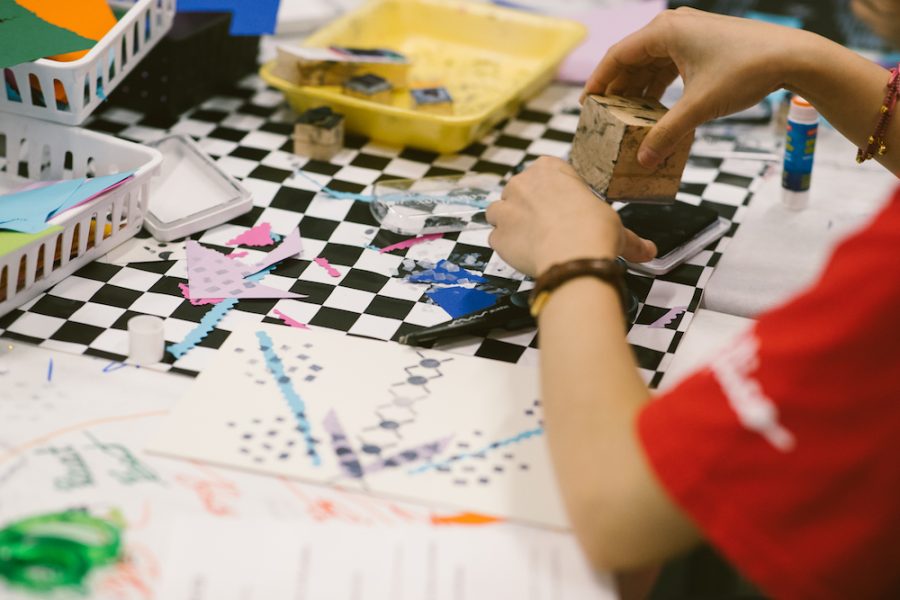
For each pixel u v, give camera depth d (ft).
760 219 4.51
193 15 5.04
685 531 2.33
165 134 4.84
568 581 2.53
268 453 2.88
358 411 3.07
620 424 2.47
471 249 4.12
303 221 4.22
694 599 4.01
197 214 4.04
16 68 3.90
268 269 3.85
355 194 4.48
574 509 2.45
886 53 6.34
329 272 3.88
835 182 4.88
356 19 5.71
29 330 3.36
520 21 5.80
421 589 2.46
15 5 3.90
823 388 2.11
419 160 4.86
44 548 2.48
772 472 2.15
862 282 2.11
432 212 4.27
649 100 4.05
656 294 3.90
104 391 3.08
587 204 3.14
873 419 2.08
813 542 2.14
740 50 3.66
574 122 5.38
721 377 2.26
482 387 3.22
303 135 4.70
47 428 2.89
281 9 6.19
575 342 2.66
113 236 3.84
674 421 2.28
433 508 2.74
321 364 3.26
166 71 4.79
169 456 2.84
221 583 2.42
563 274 2.84
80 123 4.03
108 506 2.64
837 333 2.10
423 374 3.26
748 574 2.21
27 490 2.66
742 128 5.37
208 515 2.63
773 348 2.19
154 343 3.22
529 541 2.65
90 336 3.36
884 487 2.08
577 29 5.74
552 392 2.62
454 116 5.07
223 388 3.11
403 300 3.74
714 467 2.20
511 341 3.51
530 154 5.02
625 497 2.35
